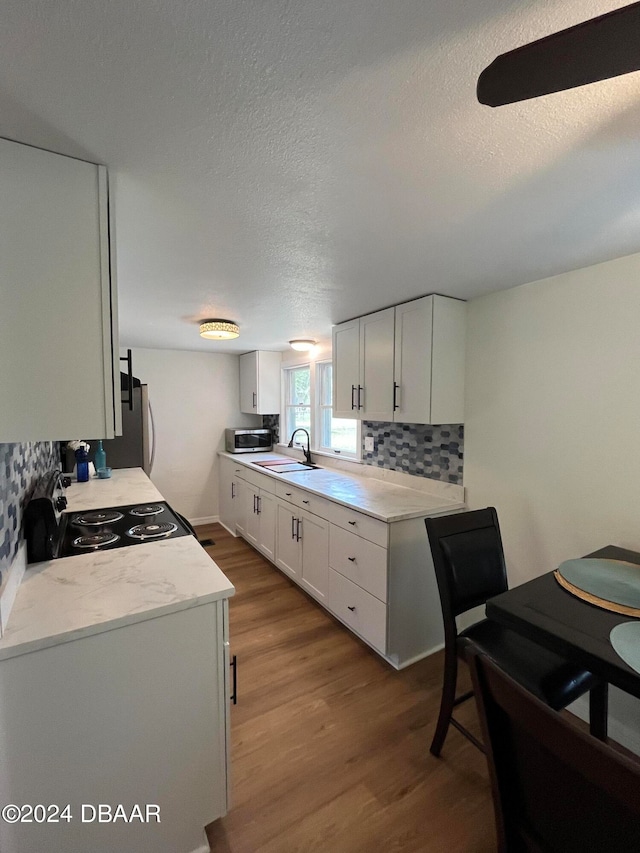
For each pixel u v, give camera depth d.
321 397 3.85
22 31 0.61
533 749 0.67
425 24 0.61
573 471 1.81
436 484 2.48
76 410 0.94
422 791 1.41
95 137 0.87
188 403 4.55
